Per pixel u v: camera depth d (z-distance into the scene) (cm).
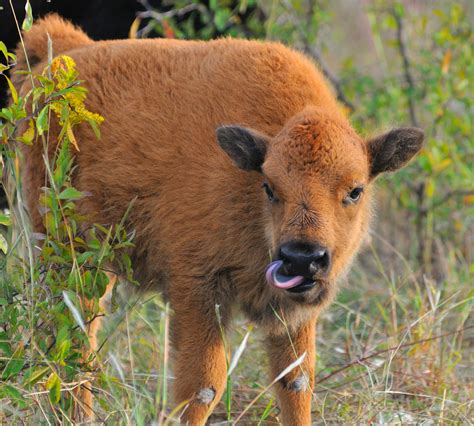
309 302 1334
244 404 1518
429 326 1620
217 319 1383
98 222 1471
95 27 2042
